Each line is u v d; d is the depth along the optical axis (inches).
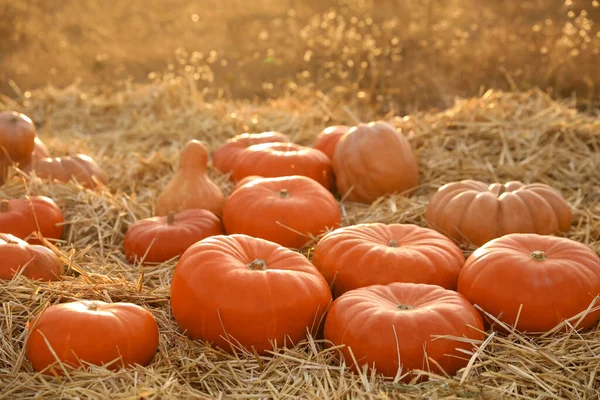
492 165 119.3
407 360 83.4
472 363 83.5
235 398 83.2
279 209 100.3
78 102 154.6
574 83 169.6
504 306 87.8
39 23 226.4
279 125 137.7
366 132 112.0
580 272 88.1
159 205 106.8
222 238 89.9
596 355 86.2
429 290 87.4
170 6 256.5
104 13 243.1
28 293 89.9
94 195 110.0
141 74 197.0
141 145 134.1
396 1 228.1
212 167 119.6
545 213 100.8
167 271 98.4
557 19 205.8
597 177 118.3
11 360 85.1
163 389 81.6
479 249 91.2
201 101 150.7
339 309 86.0
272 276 86.7
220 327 86.2
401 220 106.9
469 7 216.4
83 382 82.1
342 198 112.6
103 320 84.0
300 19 230.2
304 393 83.5
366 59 185.5
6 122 112.0
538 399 82.8
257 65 200.7
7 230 100.3
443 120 126.2
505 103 128.7
